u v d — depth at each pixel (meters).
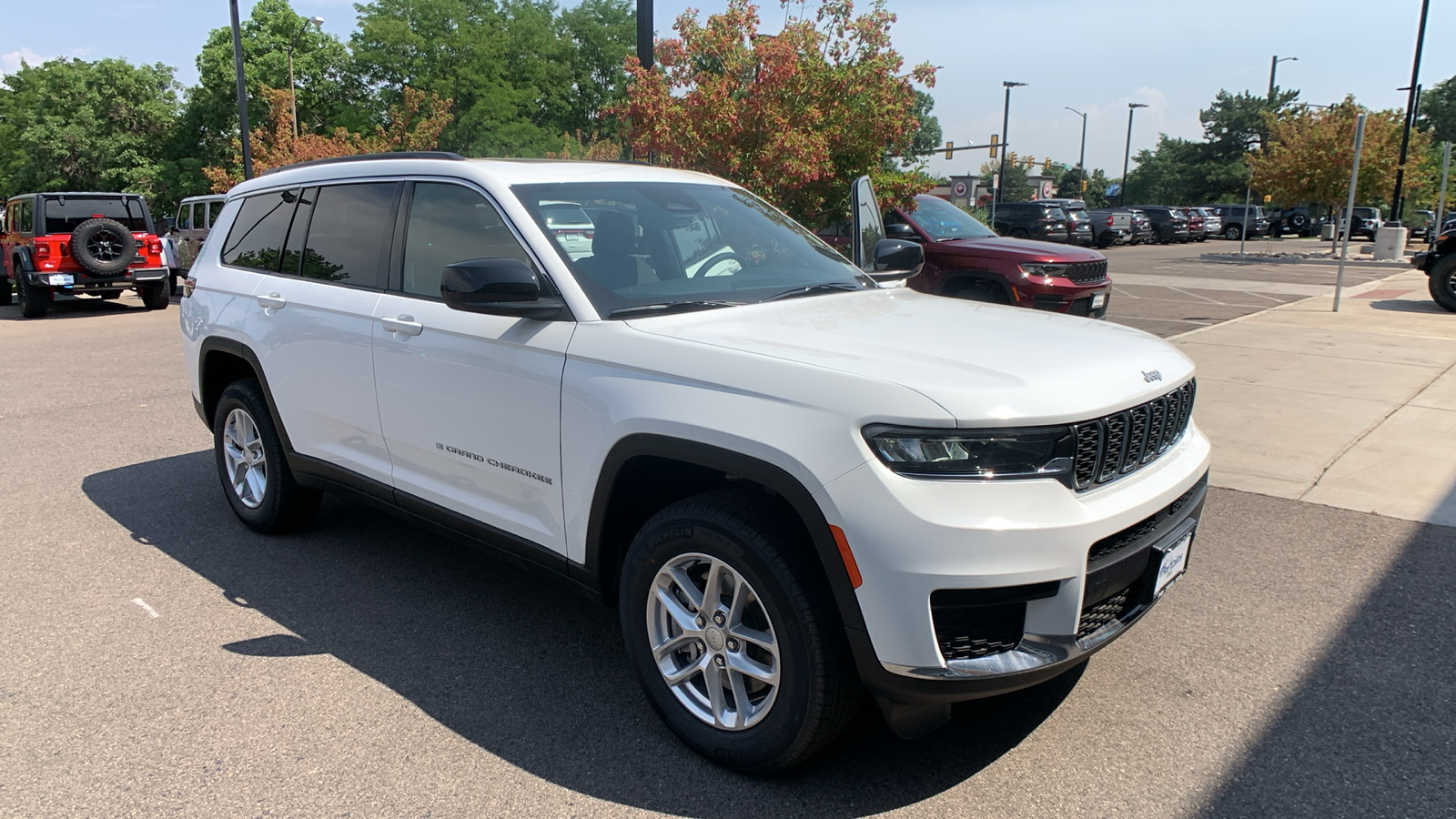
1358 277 20.58
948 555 2.24
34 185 47.66
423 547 4.60
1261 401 7.38
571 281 3.04
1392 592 3.96
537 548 3.17
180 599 3.96
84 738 2.90
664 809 2.57
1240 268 23.86
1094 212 37.91
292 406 4.19
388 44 47.47
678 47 11.09
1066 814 2.54
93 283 15.38
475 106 47.22
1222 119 74.56
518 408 3.09
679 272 3.36
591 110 56.22
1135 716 3.03
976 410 2.27
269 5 44.72
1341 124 26.88
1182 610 3.81
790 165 10.31
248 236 4.59
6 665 3.38
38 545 4.60
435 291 3.49
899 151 11.92
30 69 58.72
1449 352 9.60
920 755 2.82
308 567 4.32
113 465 6.05
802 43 10.94
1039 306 9.26
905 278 4.34
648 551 2.79
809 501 2.36
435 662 3.41
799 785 2.67
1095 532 2.38
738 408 2.50
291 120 25.89
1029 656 2.36
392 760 2.80
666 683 2.86
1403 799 2.58
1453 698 3.12
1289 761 2.77
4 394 8.41
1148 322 12.13
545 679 3.29
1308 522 4.80
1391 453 5.96
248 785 2.66
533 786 2.67
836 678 2.46
